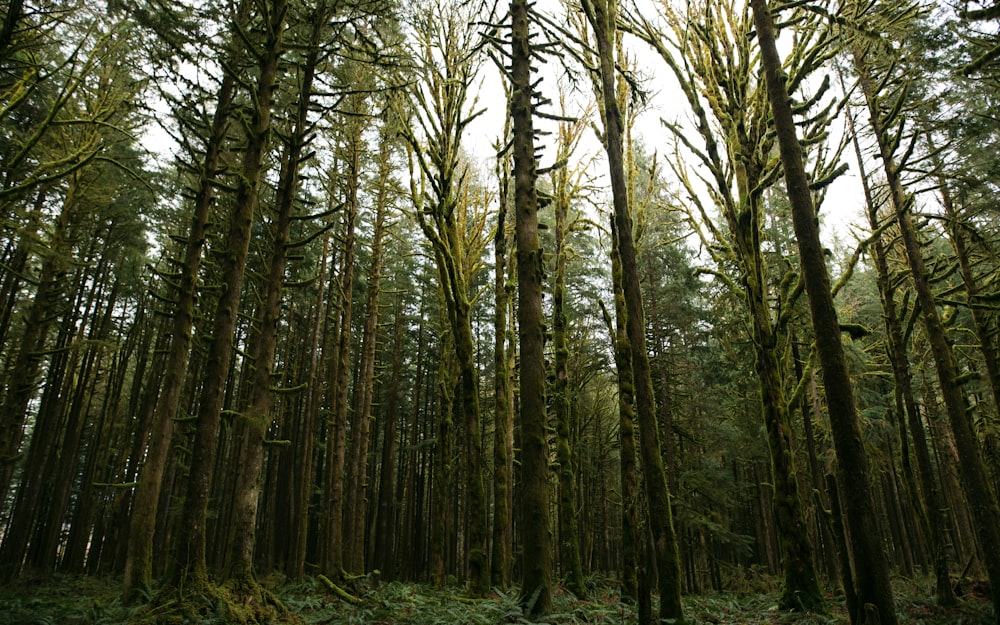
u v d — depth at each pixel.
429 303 30.25
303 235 21.56
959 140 10.41
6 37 7.44
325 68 11.89
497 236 13.53
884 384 20.44
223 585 7.25
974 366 15.88
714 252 13.83
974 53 9.23
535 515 7.32
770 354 10.90
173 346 10.12
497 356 14.09
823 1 9.72
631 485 7.91
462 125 12.06
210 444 7.59
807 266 5.90
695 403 22.52
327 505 15.64
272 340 9.14
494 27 9.95
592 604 9.80
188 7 9.62
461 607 8.34
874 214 12.38
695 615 9.33
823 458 15.54
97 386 34.00
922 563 24.59
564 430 13.55
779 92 6.61
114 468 28.28
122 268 20.67
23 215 10.62
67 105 12.40
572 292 24.22
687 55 12.62
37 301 13.82
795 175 6.23
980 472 9.05
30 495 19.06
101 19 8.57
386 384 32.50
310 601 9.00
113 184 14.96
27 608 9.73
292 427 26.66
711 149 11.69
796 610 9.38
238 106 10.27
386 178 17.72
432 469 31.50
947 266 12.37
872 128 11.43
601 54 7.15
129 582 8.67
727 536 18.78
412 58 12.02
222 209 14.28
